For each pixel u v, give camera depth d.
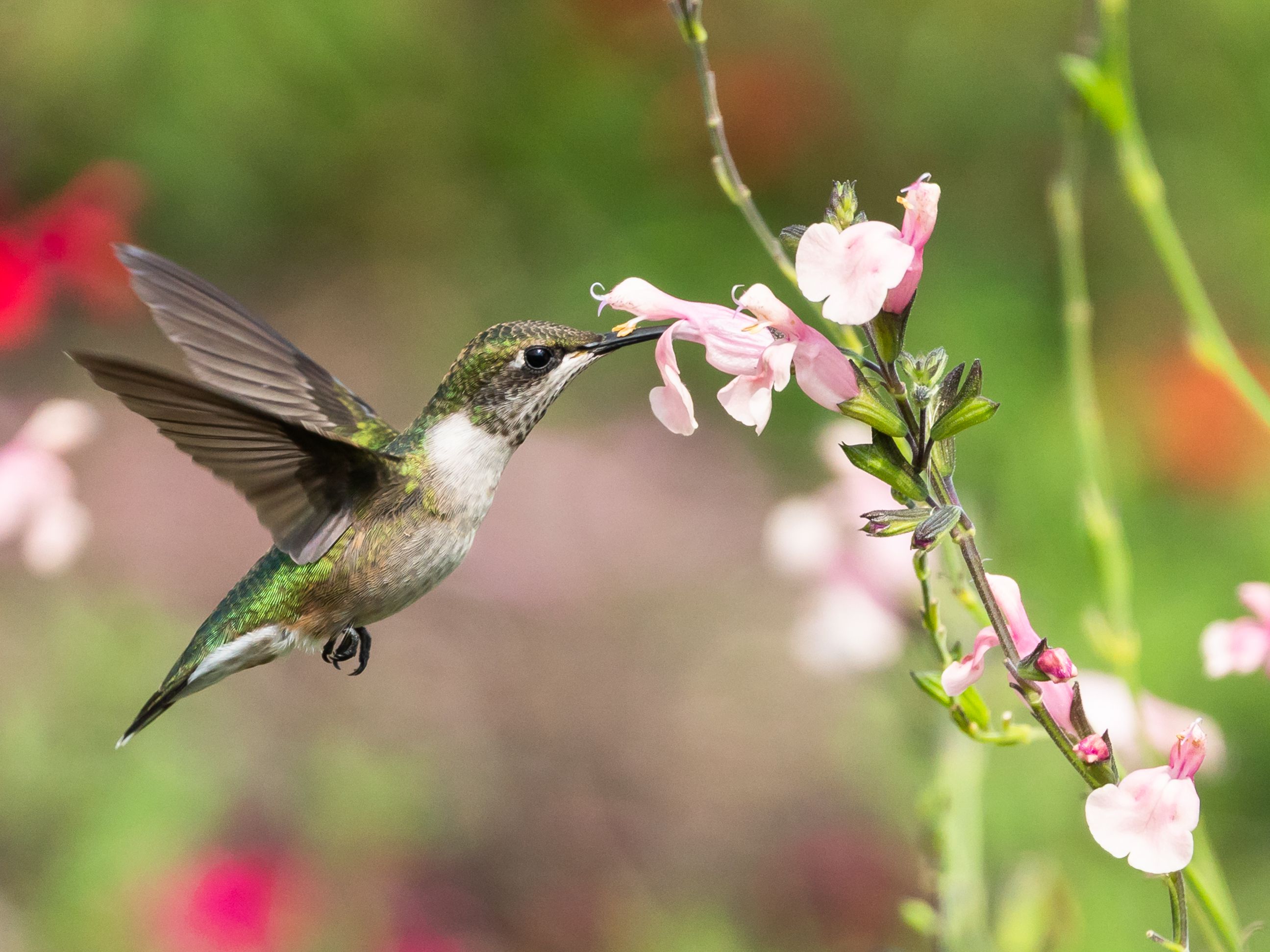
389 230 17.69
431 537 5.27
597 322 16.09
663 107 16.31
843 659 6.21
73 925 9.12
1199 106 13.94
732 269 15.78
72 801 9.84
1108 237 14.20
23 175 16.75
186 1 17.17
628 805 11.48
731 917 9.86
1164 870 3.20
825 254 3.35
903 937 8.75
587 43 17.02
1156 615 10.45
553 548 13.95
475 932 10.09
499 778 11.64
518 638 13.16
